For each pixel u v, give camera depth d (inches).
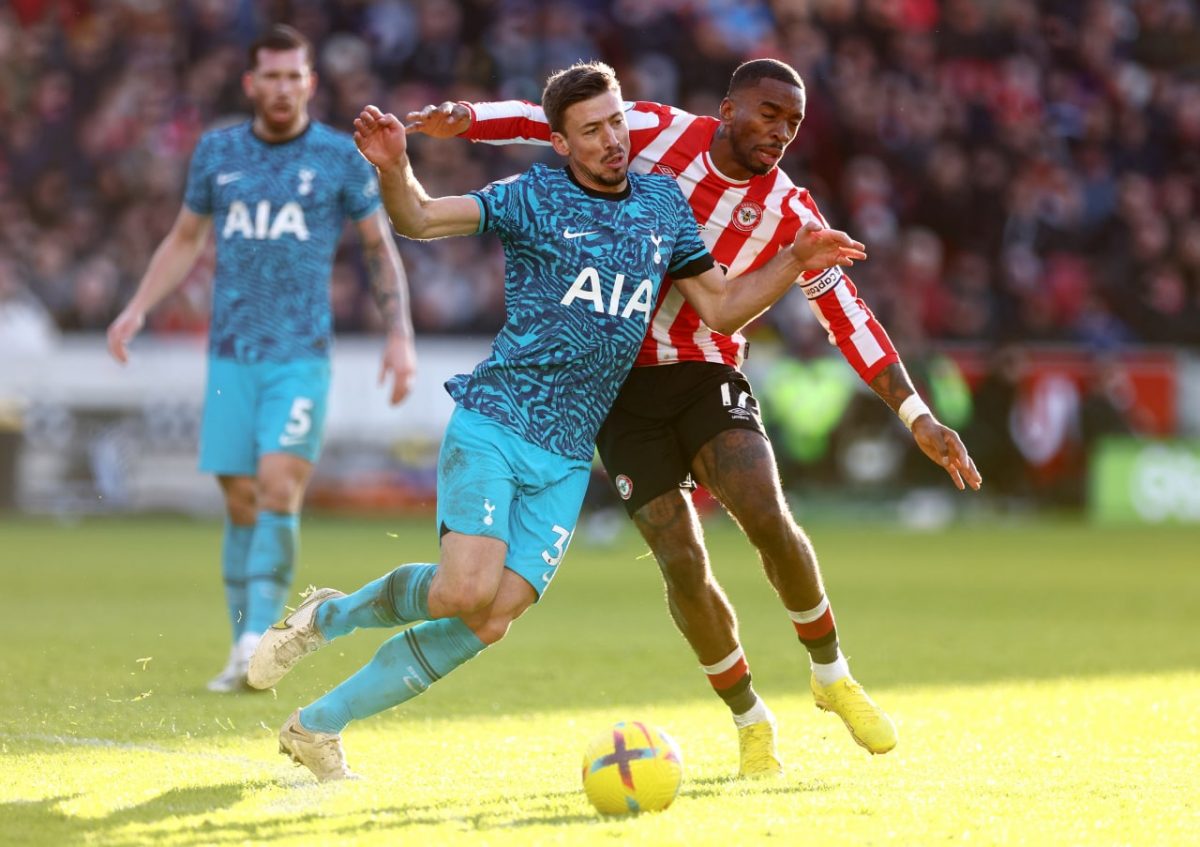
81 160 3245.6
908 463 2787.9
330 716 627.5
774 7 3449.8
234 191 989.2
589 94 641.0
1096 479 2856.8
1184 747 716.7
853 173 3289.9
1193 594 1620.3
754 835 517.0
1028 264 3297.2
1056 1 3639.3
